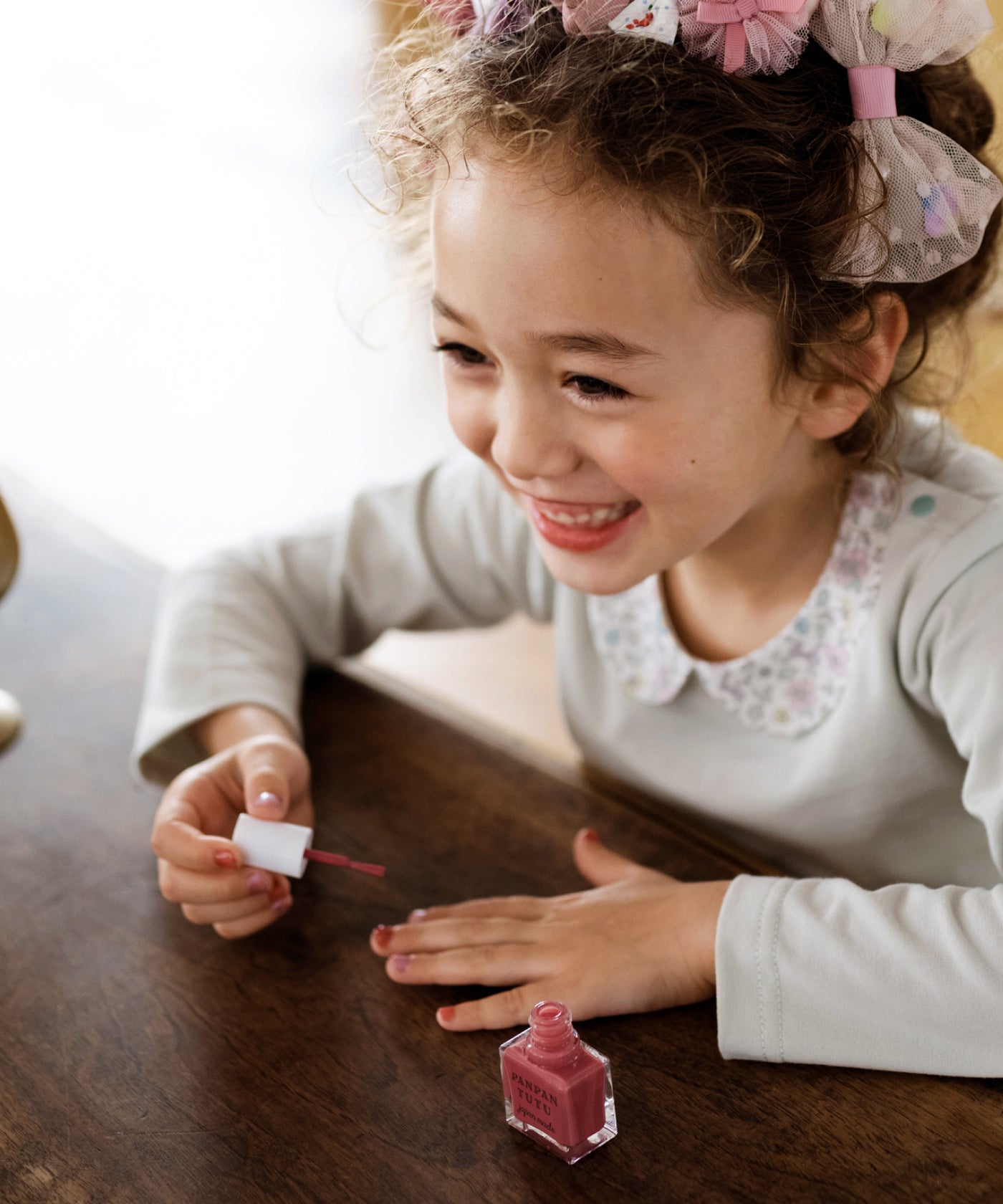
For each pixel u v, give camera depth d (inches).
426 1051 22.2
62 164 148.3
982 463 27.3
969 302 25.7
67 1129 21.5
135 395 95.5
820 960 21.9
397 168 23.8
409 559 32.2
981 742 24.2
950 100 23.6
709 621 28.0
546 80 21.5
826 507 26.4
